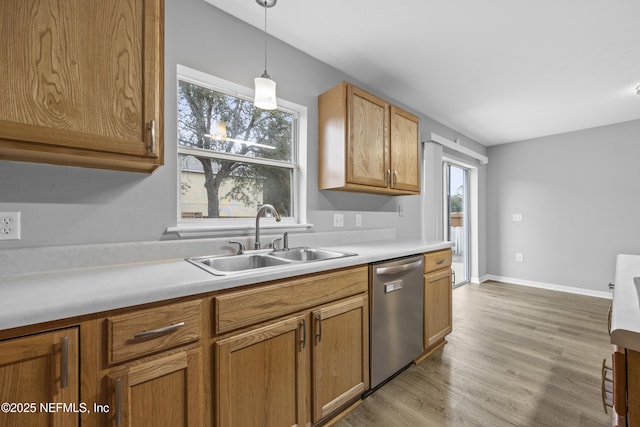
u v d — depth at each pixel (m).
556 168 4.06
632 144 3.50
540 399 1.65
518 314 3.07
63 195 1.22
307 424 1.31
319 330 1.34
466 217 4.52
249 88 1.82
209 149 1.72
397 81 2.56
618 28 1.80
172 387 0.94
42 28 0.93
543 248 4.17
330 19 1.78
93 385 0.81
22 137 0.90
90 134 1.01
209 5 1.65
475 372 1.94
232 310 1.07
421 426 1.44
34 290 0.88
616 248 3.59
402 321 1.86
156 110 1.15
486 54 2.13
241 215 1.87
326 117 2.13
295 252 1.88
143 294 0.88
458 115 3.36
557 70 2.34
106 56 1.04
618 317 0.69
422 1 1.61
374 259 1.66
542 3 1.61
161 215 1.48
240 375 1.09
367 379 1.62
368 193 2.59
